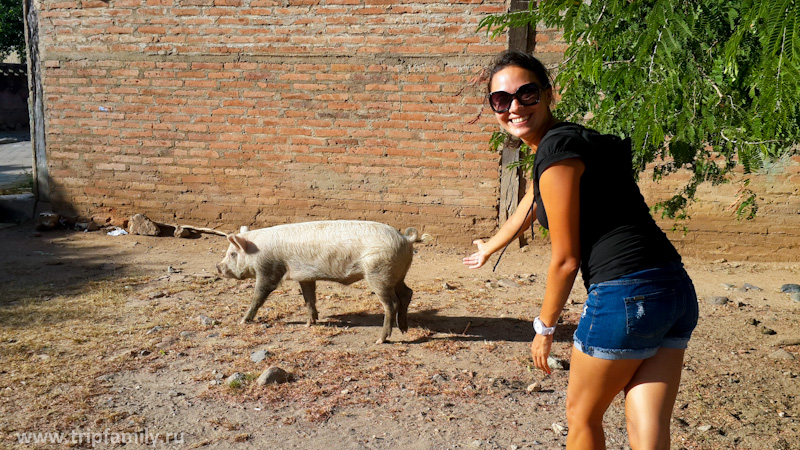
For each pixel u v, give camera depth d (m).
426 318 6.24
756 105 2.25
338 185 9.34
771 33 2.06
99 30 9.63
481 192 8.94
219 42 9.30
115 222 10.09
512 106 2.61
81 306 6.41
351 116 9.12
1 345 5.30
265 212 9.62
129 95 9.70
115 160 9.94
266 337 5.61
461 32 8.62
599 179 2.40
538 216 2.57
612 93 3.32
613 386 2.49
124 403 4.29
